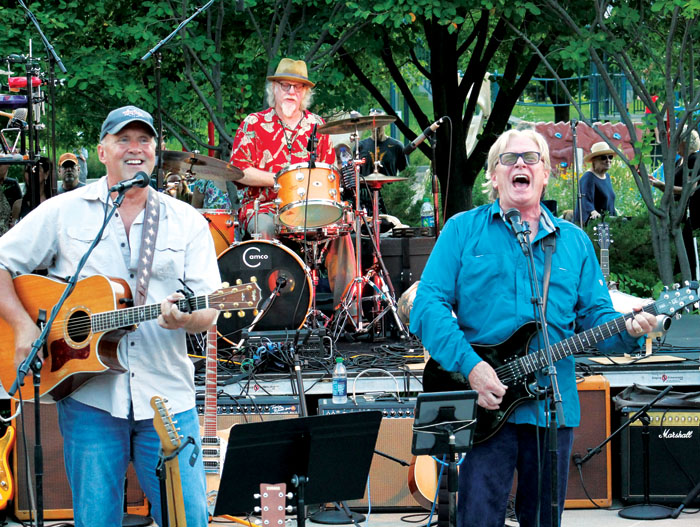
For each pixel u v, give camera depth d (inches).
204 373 237.8
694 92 368.5
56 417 219.5
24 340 142.3
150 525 217.3
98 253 144.5
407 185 580.7
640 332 152.2
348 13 348.2
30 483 209.0
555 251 159.8
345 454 148.8
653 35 379.6
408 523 213.8
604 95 587.8
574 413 157.8
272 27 362.3
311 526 214.2
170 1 350.3
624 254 386.9
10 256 144.4
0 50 326.3
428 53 551.8
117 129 140.8
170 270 145.2
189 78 349.7
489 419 156.0
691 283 153.0
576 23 363.3
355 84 477.7
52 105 262.5
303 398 217.6
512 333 157.6
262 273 251.8
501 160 159.5
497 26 468.4
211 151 389.4
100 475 140.5
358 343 273.7
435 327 157.2
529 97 674.8
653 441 223.5
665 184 339.3
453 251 161.6
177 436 136.0
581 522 214.1
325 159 288.0
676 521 214.4
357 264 273.9
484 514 156.8
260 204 277.9
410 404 221.1
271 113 287.0
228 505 145.5
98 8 346.0
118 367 141.2
